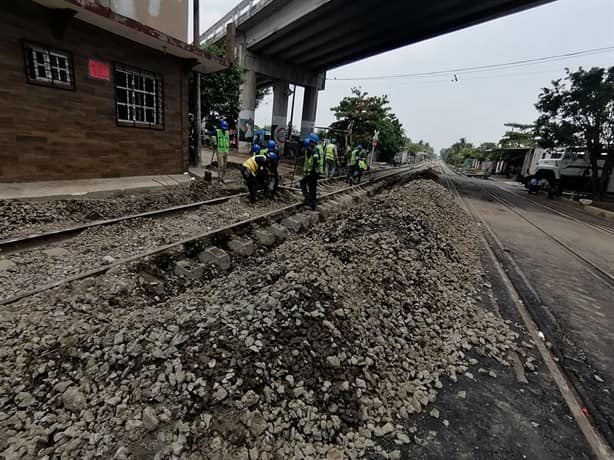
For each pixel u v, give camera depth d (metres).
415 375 2.78
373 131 27.77
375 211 6.70
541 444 2.22
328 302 2.95
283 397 2.18
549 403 2.61
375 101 27.00
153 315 2.89
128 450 1.74
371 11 17.72
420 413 2.42
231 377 2.12
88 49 7.48
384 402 2.44
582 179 18.48
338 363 2.49
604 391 2.80
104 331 2.61
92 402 2.03
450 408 2.49
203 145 25.23
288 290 2.92
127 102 8.73
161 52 9.27
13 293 3.27
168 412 1.92
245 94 25.06
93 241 4.77
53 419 1.96
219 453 1.79
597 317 4.12
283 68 26.92
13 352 2.46
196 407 1.96
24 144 6.66
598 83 15.59
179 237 5.25
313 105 31.30
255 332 2.46
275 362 2.32
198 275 4.34
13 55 6.26
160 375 2.12
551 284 5.07
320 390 2.32
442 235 6.29
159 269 4.21
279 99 28.70
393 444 2.13
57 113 7.12
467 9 16.72
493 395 2.66
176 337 2.44
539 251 6.90
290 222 6.88
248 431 1.92
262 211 7.46
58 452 1.74
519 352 3.25
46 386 2.20
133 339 2.48
